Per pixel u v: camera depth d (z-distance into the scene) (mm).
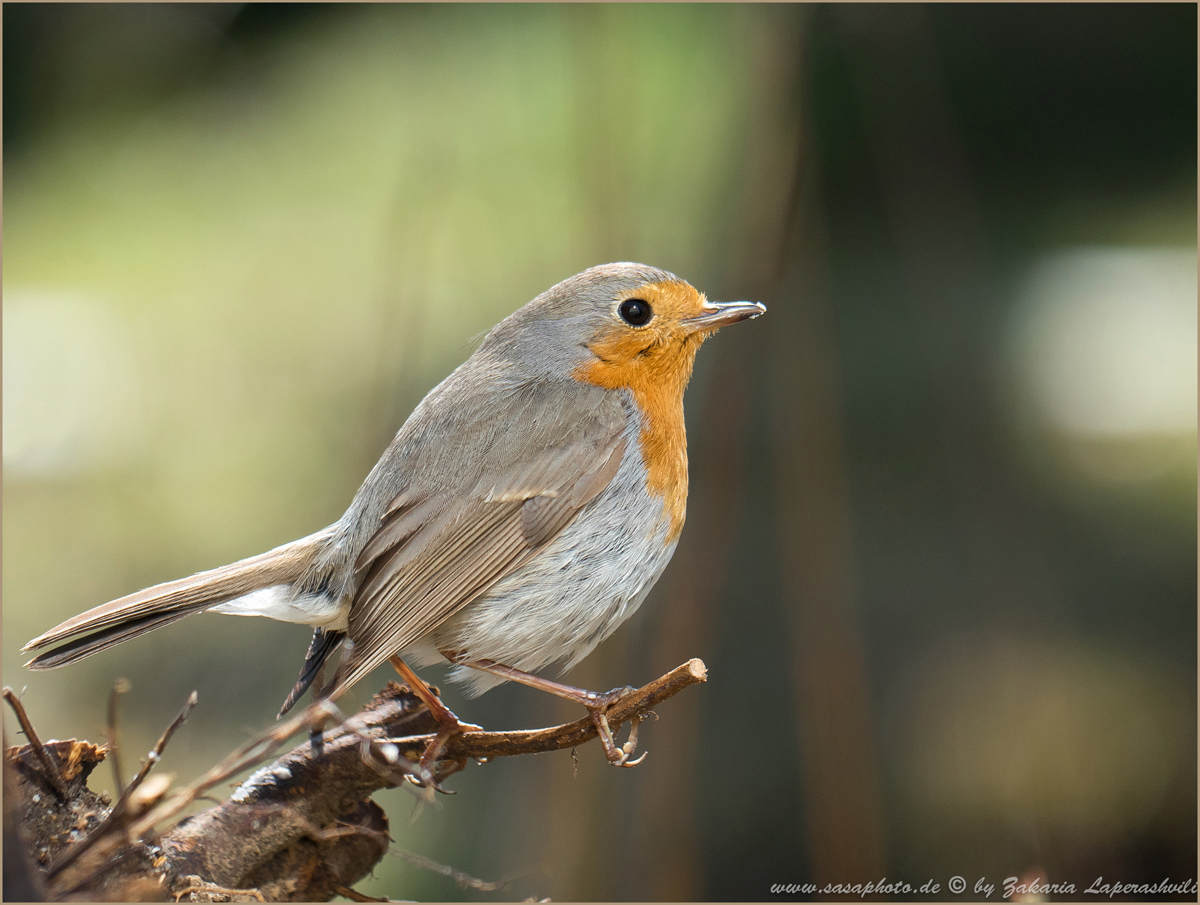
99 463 14133
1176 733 10352
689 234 11883
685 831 8938
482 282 13719
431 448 5918
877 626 11039
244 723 11648
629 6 10070
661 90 12648
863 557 11320
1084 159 13141
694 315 6164
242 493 13727
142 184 17531
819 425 9234
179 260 16250
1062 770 10352
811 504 9156
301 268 15797
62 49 18219
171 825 5301
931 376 11977
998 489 11516
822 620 9016
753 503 11375
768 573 11125
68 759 4582
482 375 6207
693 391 11008
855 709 8836
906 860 10188
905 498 11594
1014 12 12758
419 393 12383
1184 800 10078
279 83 18219
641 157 12203
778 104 9109
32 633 12406
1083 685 10523
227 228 16766
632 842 8969
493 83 15367
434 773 5773
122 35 18406
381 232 14859
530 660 5859
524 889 9047
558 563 5750
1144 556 11148
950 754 10523
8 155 17766
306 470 13836
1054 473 11641
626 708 5051
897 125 10219
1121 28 12719
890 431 11859
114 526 13484
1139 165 13039
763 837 10062
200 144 17859
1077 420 11844
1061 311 12344
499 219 13930
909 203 10508
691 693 9062
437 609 5602
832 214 12875
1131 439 11719
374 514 5895
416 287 10523
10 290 16062
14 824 3598
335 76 17750
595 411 5953
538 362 6188
